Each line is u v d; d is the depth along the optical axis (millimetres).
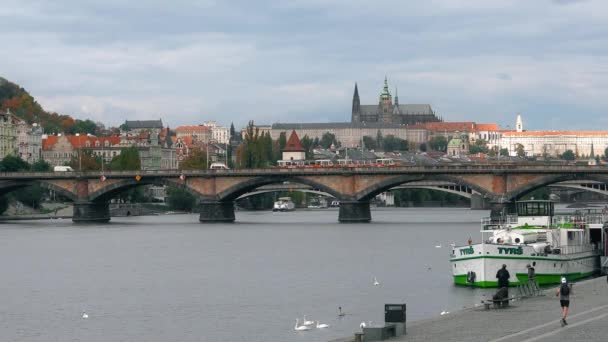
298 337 121312
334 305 145250
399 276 178000
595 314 107875
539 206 171625
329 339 119125
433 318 114062
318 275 182250
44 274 189750
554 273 154000
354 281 172125
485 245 150875
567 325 99875
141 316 138750
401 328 101562
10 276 186750
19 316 139875
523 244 155125
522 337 93938
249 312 140625
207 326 130375
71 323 134250
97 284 173750
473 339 95938
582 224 169875
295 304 146875
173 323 133125
